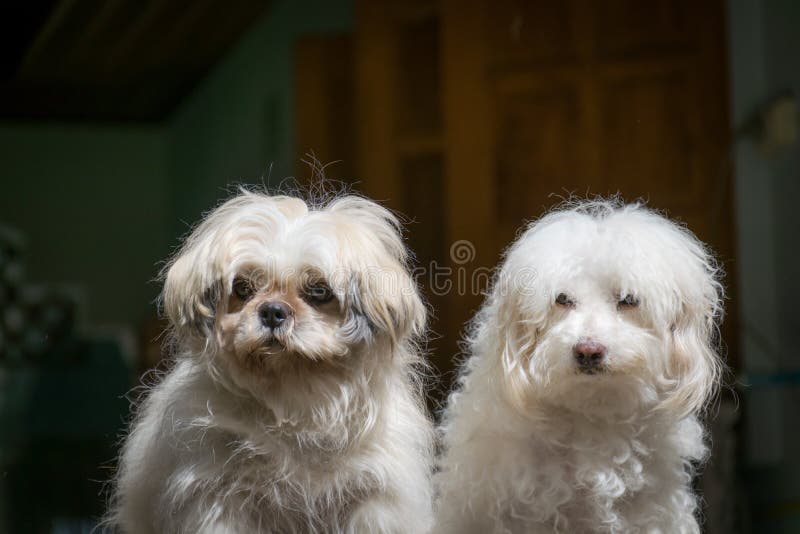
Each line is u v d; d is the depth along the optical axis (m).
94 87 10.54
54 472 5.99
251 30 8.91
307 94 7.75
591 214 3.39
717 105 5.77
